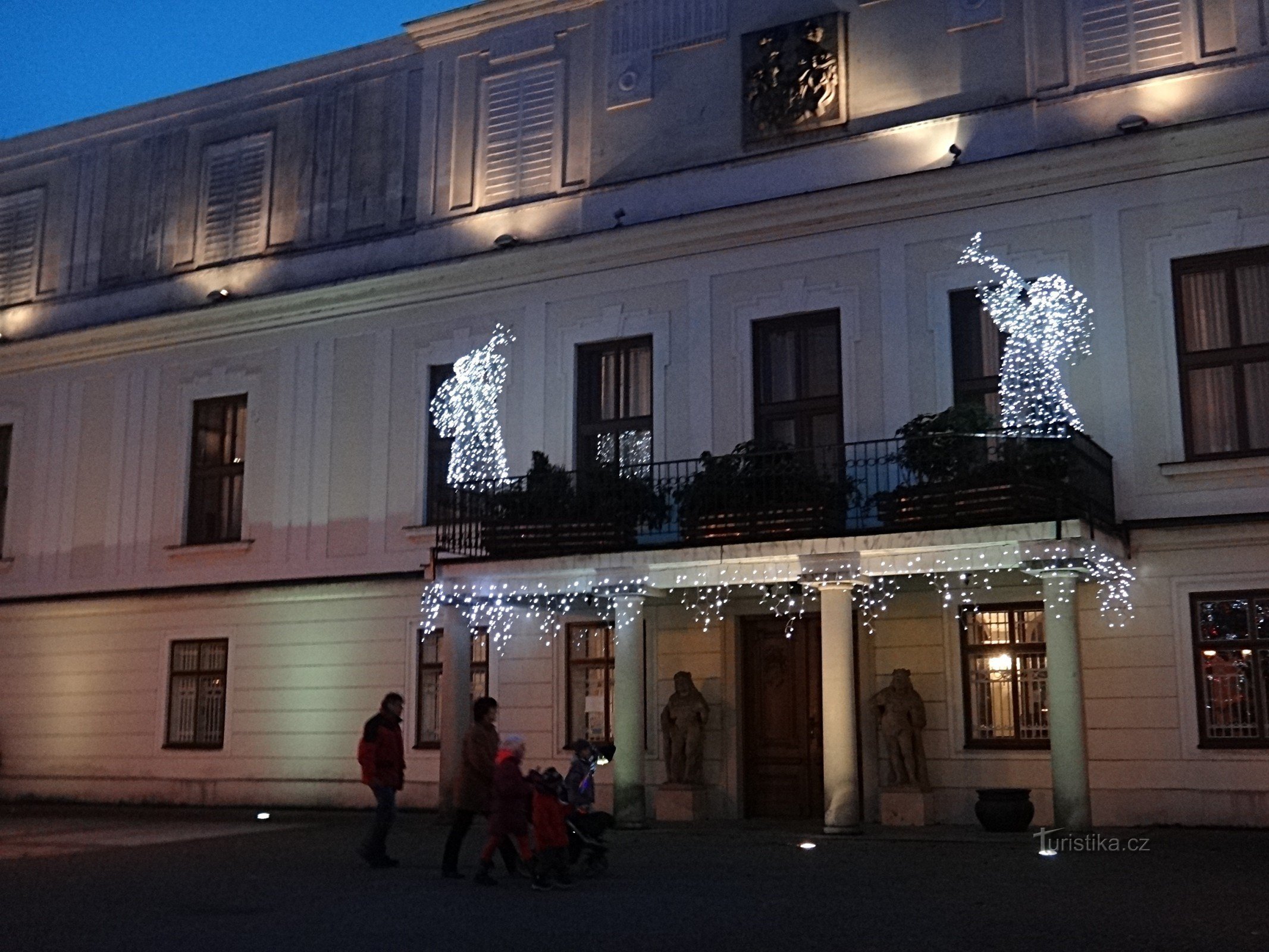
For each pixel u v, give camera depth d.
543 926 9.03
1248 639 14.88
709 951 8.06
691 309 18.52
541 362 19.58
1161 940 8.19
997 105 17.16
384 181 21.81
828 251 17.70
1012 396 16.27
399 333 20.92
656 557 15.89
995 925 8.81
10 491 24.34
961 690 16.12
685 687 17.33
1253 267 15.48
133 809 21.50
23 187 25.67
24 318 25.02
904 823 15.67
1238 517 14.98
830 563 14.85
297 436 21.55
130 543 22.84
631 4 20.08
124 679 22.45
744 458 16.00
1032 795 15.59
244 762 21.00
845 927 8.83
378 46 22.27
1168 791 14.95
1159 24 16.45
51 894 10.94
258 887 11.25
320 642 20.66
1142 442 15.68
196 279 23.28
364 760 12.72
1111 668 15.41
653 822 16.80
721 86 19.12
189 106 24.05
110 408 23.53
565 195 20.03
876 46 18.12
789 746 17.28
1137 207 16.02
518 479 17.20
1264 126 15.27
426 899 10.41
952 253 16.95
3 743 23.42
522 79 20.80
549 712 18.62
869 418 17.12
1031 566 14.05
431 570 17.36
